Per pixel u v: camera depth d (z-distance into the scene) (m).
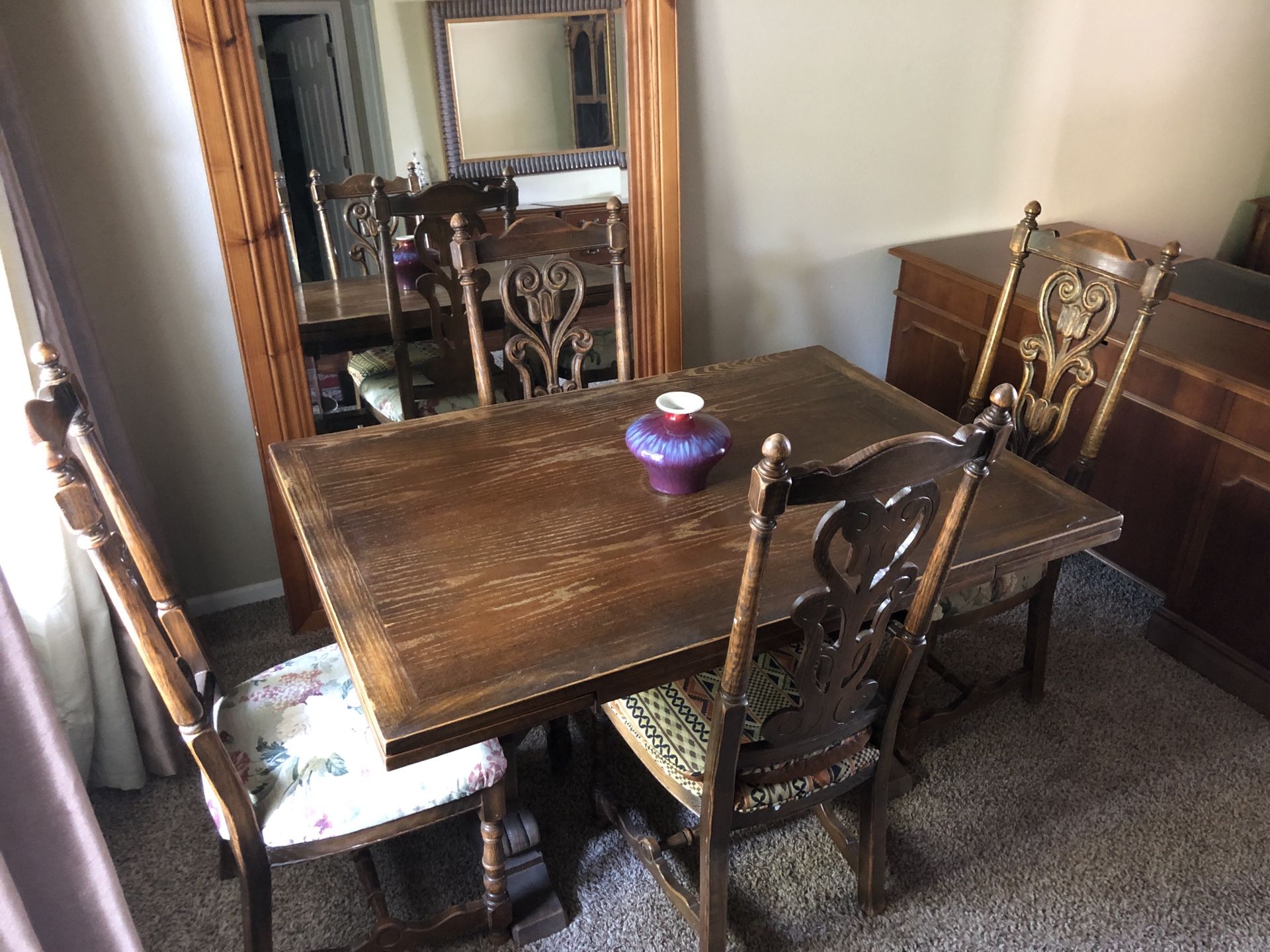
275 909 1.58
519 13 1.98
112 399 1.79
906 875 1.64
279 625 2.23
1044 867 1.65
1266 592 1.93
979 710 2.00
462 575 1.29
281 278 1.92
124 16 1.69
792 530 1.40
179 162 1.83
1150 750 1.90
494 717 1.07
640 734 1.41
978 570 1.33
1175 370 2.02
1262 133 2.92
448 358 2.21
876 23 2.30
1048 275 2.37
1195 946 1.52
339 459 1.59
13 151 1.55
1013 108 2.55
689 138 2.26
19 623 0.94
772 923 1.56
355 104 1.91
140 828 1.72
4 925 0.88
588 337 1.90
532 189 2.15
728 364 1.98
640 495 1.48
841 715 1.27
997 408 1.05
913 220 2.62
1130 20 2.54
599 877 1.64
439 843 1.70
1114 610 2.31
